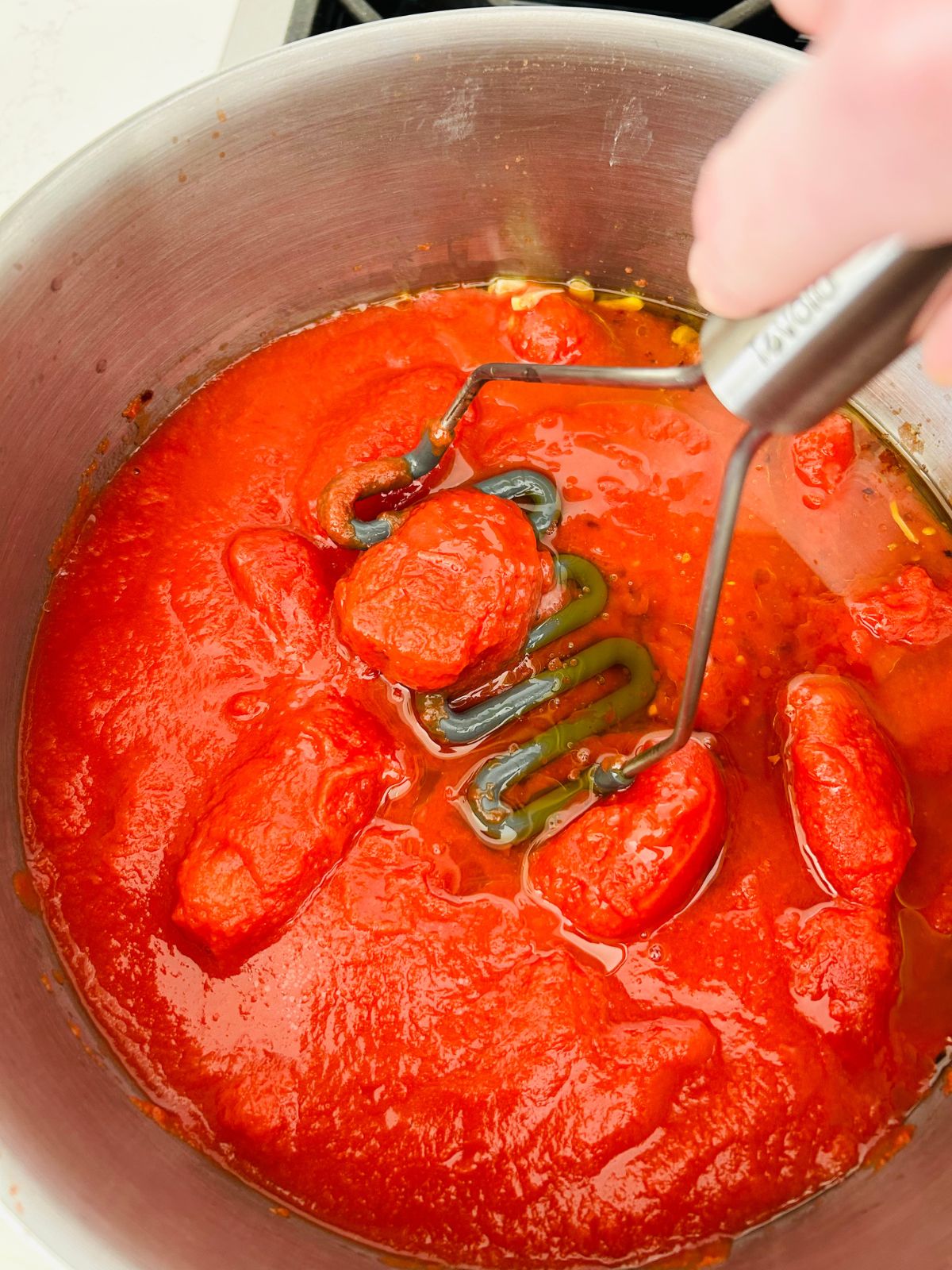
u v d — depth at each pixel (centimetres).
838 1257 24
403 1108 25
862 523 31
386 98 28
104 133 27
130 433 31
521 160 31
